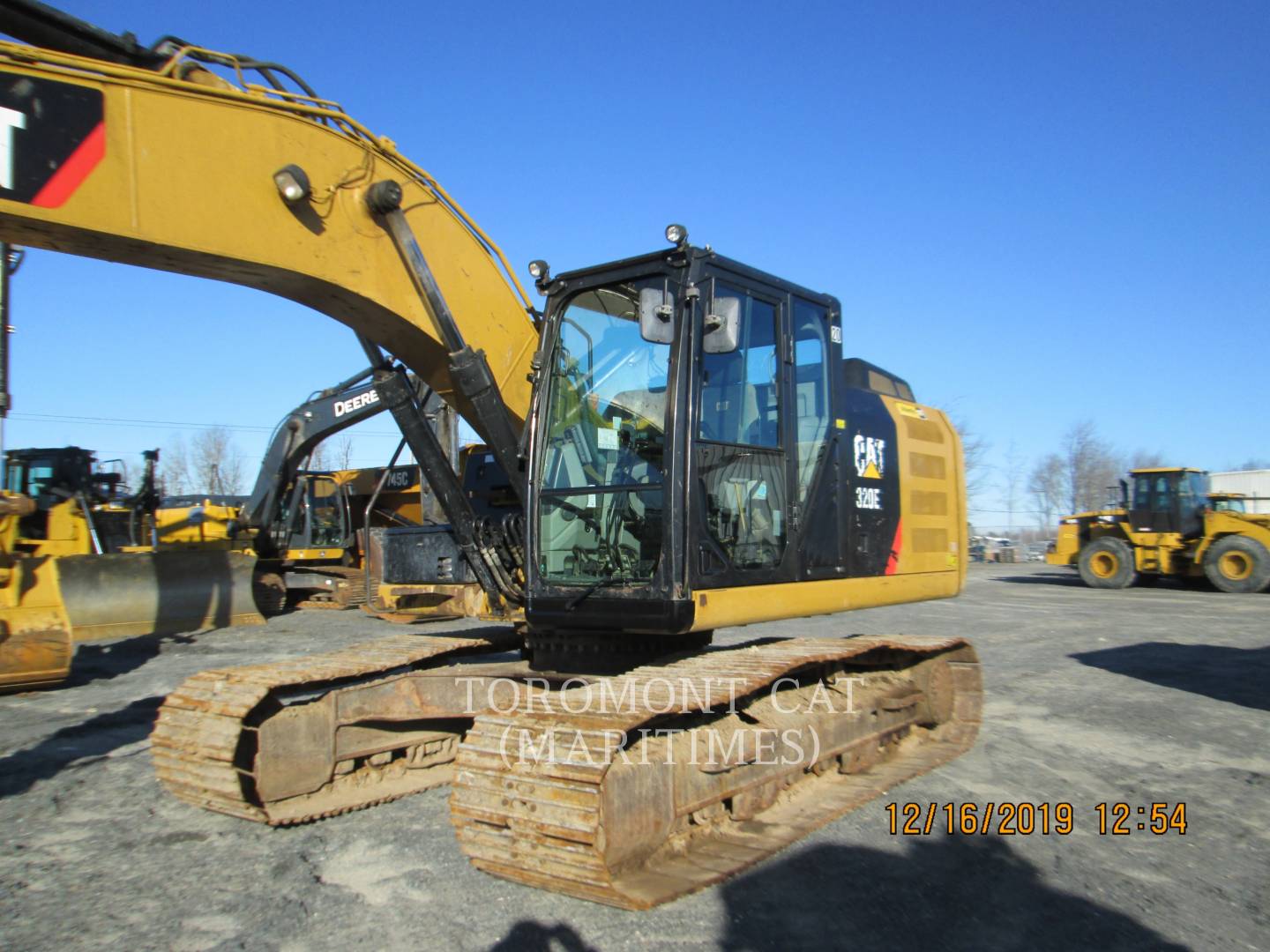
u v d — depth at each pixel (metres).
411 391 5.57
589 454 4.87
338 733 5.12
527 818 3.63
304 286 4.60
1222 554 20.05
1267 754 6.32
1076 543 23.94
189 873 4.16
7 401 6.71
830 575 5.52
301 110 4.52
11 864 4.27
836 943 3.48
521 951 3.38
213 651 11.35
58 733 6.94
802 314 5.58
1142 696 8.30
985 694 8.42
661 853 4.12
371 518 18.69
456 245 5.20
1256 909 3.85
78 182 3.78
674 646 5.58
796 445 5.33
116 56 4.32
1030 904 3.88
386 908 3.77
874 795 5.23
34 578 8.68
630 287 4.85
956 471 7.13
